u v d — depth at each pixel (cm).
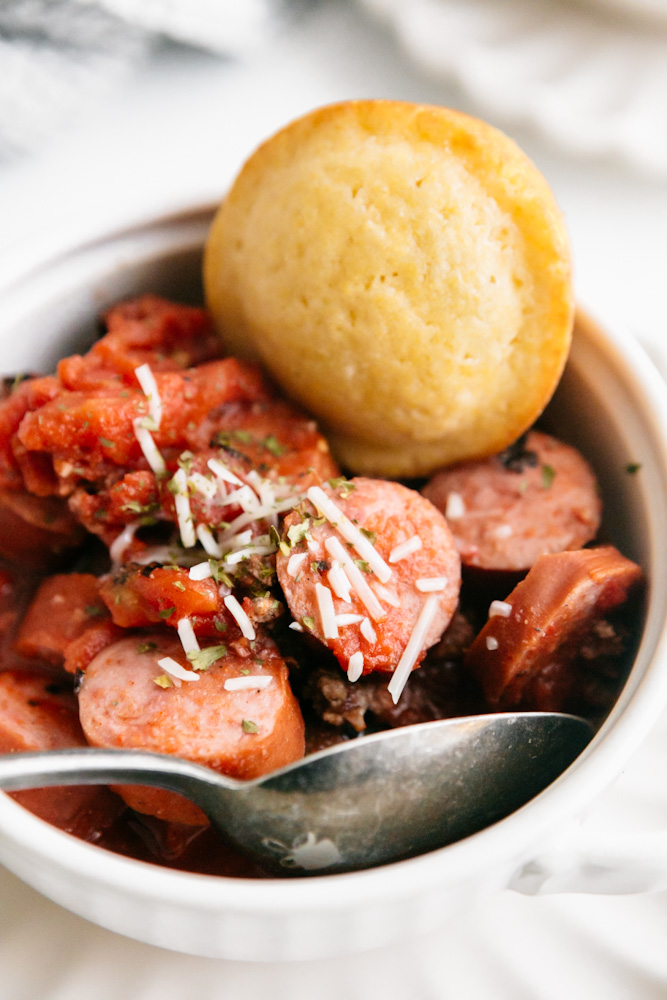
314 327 23
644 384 23
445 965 22
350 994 22
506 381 24
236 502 23
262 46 34
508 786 20
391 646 21
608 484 24
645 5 32
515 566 24
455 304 23
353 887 18
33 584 25
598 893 20
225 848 22
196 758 20
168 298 26
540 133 32
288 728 21
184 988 21
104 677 22
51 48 31
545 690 23
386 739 20
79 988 21
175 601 22
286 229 23
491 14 33
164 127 33
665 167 32
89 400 23
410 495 23
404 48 33
